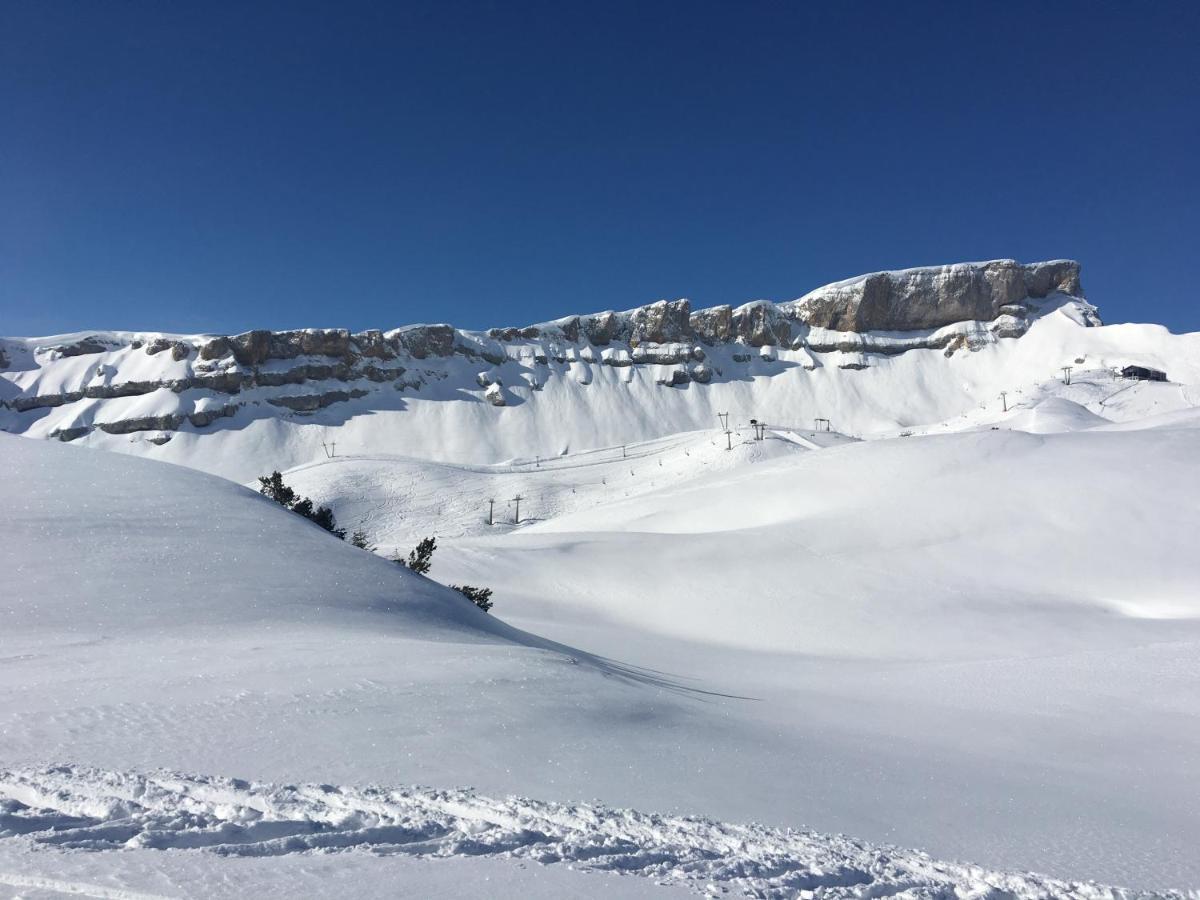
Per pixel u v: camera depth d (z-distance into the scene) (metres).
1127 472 47.38
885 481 53.69
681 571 40.38
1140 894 4.74
